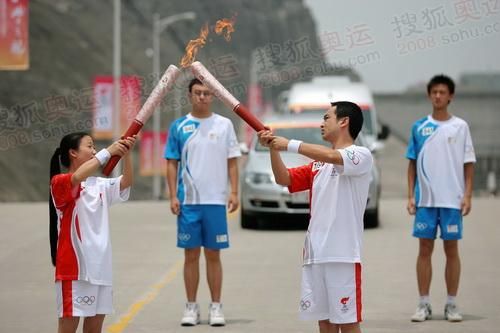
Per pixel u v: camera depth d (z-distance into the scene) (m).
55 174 7.40
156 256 14.24
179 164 9.88
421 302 9.85
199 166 9.74
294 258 14.02
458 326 9.52
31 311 10.40
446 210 9.73
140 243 15.57
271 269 13.08
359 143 17.56
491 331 9.29
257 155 17.92
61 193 7.09
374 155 18.11
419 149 9.91
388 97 94.31
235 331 9.36
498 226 17.86
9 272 12.92
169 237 16.30
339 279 7.14
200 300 11.02
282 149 7.11
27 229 17.23
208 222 9.70
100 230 7.25
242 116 7.13
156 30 52.31
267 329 9.44
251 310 10.41
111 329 9.45
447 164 9.78
